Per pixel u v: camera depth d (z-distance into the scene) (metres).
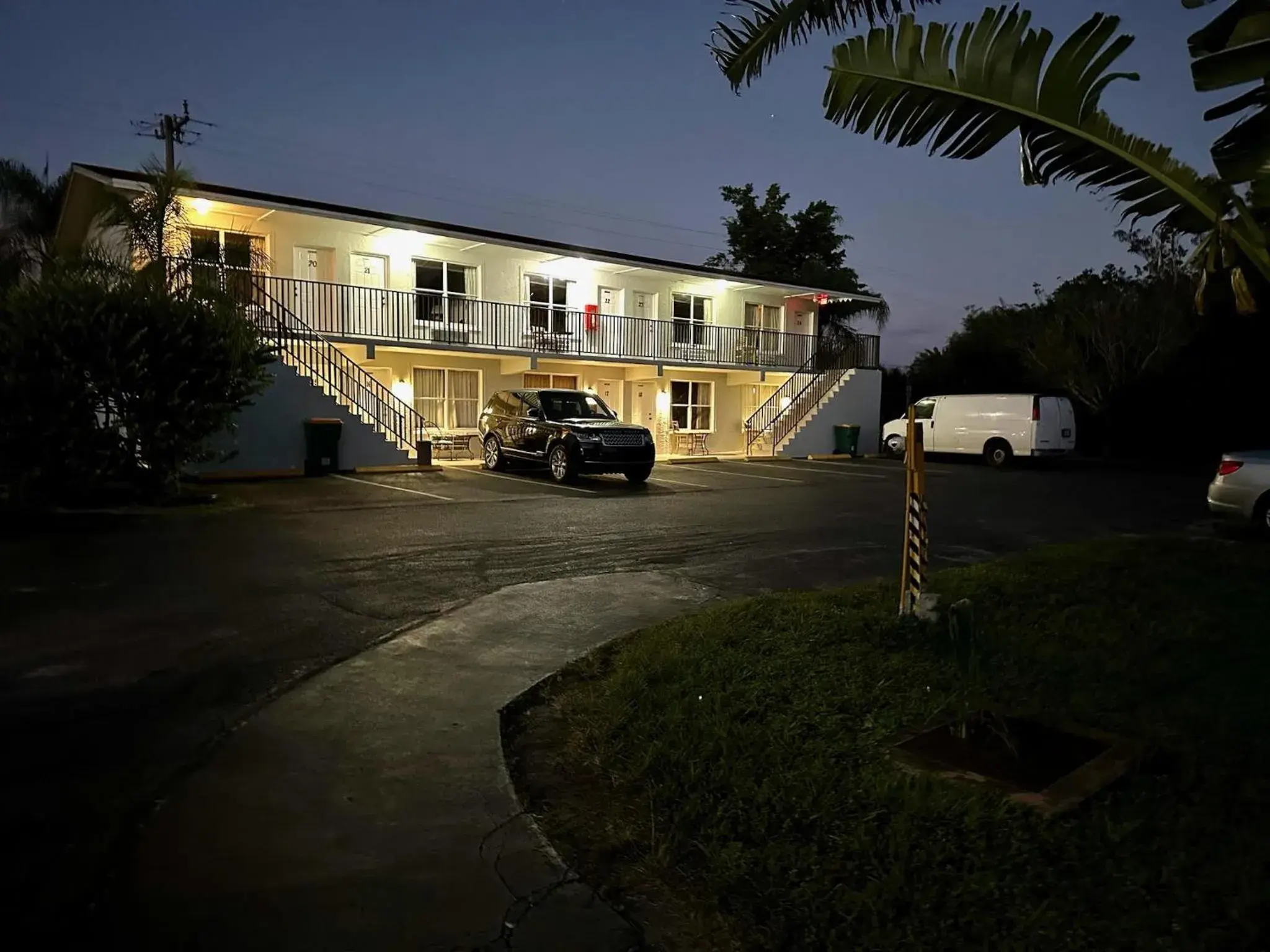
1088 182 3.68
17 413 11.74
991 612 6.80
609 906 3.13
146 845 3.48
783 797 3.76
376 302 21.45
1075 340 30.83
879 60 3.78
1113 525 13.55
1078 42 3.43
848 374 30.11
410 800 3.93
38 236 25.44
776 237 40.09
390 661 5.91
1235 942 2.73
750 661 5.60
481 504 14.13
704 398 29.31
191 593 7.53
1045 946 2.76
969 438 26.36
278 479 16.78
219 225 19.34
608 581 8.54
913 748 4.29
